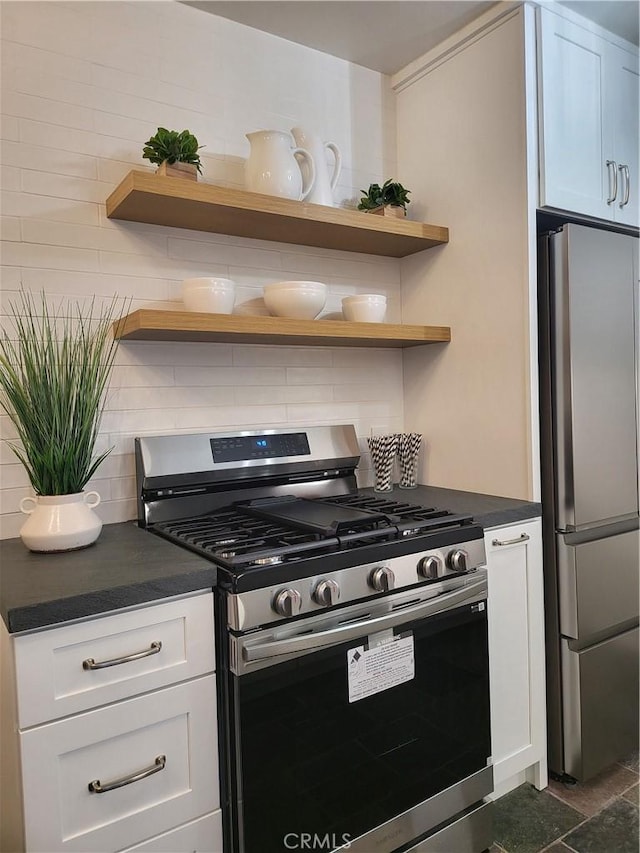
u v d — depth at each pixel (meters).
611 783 1.92
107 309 1.75
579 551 1.85
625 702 1.99
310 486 2.06
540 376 1.90
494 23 1.92
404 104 2.31
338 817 1.34
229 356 1.98
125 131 1.78
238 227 1.89
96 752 1.10
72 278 1.69
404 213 2.10
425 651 1.50
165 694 1.17
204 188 1.63
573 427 1.83
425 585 1.51
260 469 1.93
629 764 2.03
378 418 2.33
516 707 1.80
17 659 1.02
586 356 1.87
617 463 1.97
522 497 1.92
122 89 1.77
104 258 1.75
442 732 1.54
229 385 1.98
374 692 1.41
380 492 2.14
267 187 1.79
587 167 1.97
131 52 1.79
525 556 1.83
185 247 1.89
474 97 2.02
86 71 1.71
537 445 1.89
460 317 2.11
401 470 2.24
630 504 2.01
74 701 1.07
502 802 1.82
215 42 1.94
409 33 2.05
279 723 1.25
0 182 1.59
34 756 1.03
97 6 1.73
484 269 2.01
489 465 2.03
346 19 1.97
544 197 1.86
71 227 1.69
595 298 1.89
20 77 1.62
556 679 1.90
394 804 1.44
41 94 1.65
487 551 1.71
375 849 1.40
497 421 1.99
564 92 1.91
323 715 1.32
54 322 1.67
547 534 1.91
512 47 1.88
